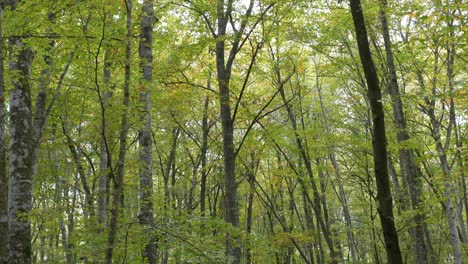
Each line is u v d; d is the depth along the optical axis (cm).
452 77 1119
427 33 990
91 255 738
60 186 1577
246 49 1369
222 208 2025
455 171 994
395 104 1221
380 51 1320
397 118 1221
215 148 1991
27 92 757
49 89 888
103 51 829
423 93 1006
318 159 1772
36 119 863
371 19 1222
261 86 1599
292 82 1722
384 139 586
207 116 1730
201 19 1152
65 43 721
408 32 1140
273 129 1458
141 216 853
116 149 1011
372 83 593
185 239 744
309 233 1503
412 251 1519
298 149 1491
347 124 1678
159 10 1030
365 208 1747
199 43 1077
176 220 802
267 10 1076
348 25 1243
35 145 847
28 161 732
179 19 1212
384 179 581
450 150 863
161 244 786
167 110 1489
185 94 1330
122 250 752
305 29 1268
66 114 1030
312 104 1852
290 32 1287
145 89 756
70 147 1241
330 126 1830
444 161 1107
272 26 1100
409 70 1241
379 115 587
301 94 1717
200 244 766
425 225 1631
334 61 1467
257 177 2277
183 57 1146
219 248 788
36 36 691
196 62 1419
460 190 1179
